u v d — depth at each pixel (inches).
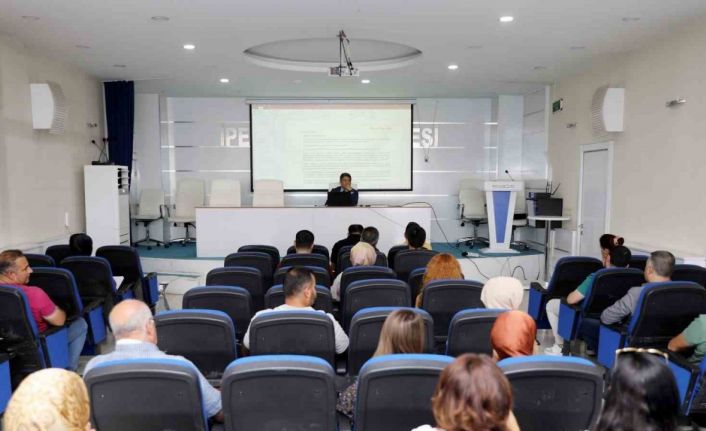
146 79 327.0
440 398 50.8
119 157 334.0
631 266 179.9
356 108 402.0
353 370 105.6
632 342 129.3
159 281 285.6
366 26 214.4
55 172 271.6
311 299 113.5
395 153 404.8
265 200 353.4
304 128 402.3
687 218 212.7
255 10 192.9
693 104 208.8
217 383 103.4
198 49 250.8
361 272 150.4
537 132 362.9
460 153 409.4
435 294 130.3
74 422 48.8
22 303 124.4
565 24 209.0
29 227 246.4
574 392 71.8
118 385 70.5
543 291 184.9
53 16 197.5
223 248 297.9
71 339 150.5
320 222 297.4
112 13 194.5
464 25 211.5
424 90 368.2
